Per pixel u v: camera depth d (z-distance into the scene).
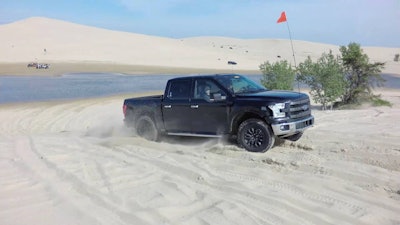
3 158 7.21
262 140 7.38
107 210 4.48
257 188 5.20
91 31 125.00
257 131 7.44
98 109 18.03
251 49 154.00
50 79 40.88
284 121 7.28
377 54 143.75
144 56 92.50
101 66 68.44
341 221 4.12
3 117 16.31
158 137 9.28
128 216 4.27
